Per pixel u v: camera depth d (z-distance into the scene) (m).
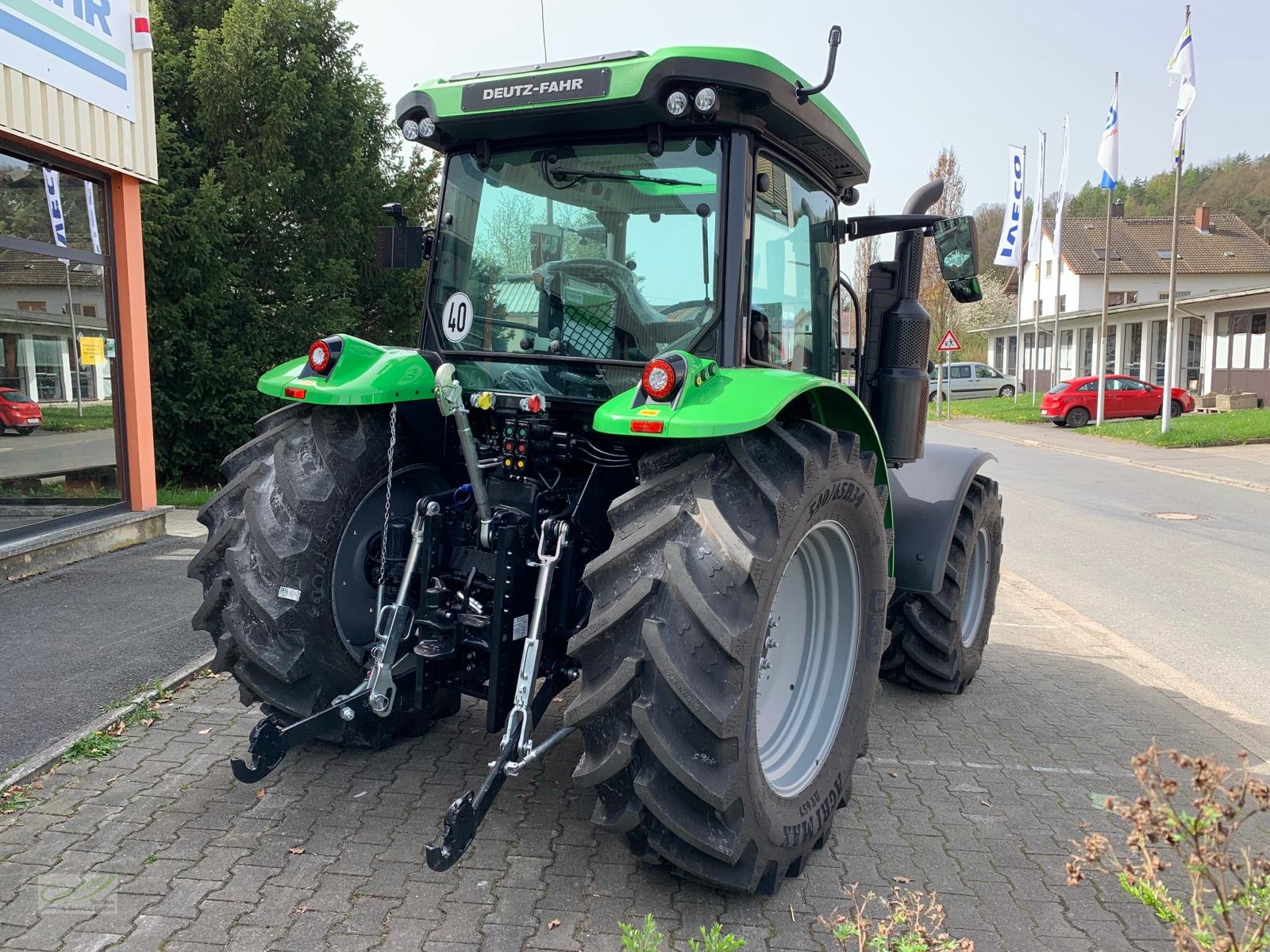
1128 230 47.31
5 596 5.98
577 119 3.02
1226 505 12.24
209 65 11.16
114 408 7.96
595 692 2.52
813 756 3.15
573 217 3.19
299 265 11.75
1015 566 8.52
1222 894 1.77
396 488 3.48
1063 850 3.17
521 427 3.09
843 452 3.00
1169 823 1.77
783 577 3.05
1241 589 7.68
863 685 3.33
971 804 3.52
